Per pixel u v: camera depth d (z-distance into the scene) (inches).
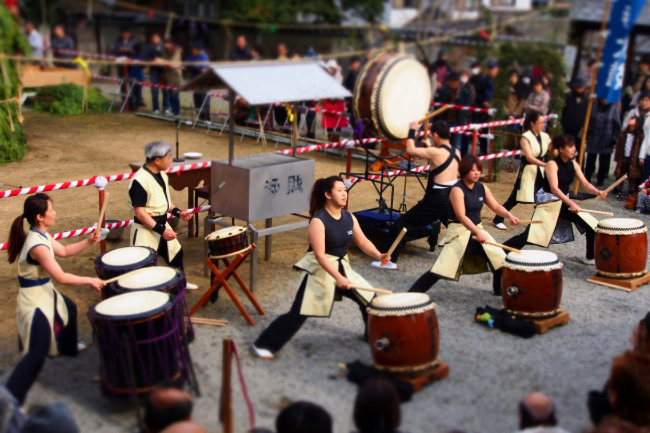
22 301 211.5
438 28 919.0
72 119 673.6
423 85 369.1
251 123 613.9
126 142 577.3
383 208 335.3
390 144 399.9
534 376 215.0
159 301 197.8
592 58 702.5
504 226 359.6
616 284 287.0
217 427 186.4
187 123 652.7
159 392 153.7
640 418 149.9
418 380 204.4
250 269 278.5
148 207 258.7
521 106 532.1
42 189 284.7
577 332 246.2
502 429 186.9
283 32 997.8
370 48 925.8
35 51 757.9
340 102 559.2
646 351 191.3
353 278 224.5
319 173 481.4
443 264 253.1
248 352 227.0
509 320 243.6
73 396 201.6
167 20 1029.8
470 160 247.9
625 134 414.3
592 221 299.0
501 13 887.7
